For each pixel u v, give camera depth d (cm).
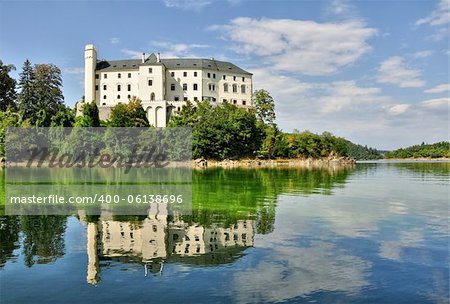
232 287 1262
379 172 8038
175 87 15925
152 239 1878
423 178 6100
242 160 12369
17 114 13538
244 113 13062
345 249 1689
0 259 1573
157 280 1323
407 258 1562
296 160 13650
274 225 2192
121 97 15775
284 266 1460
